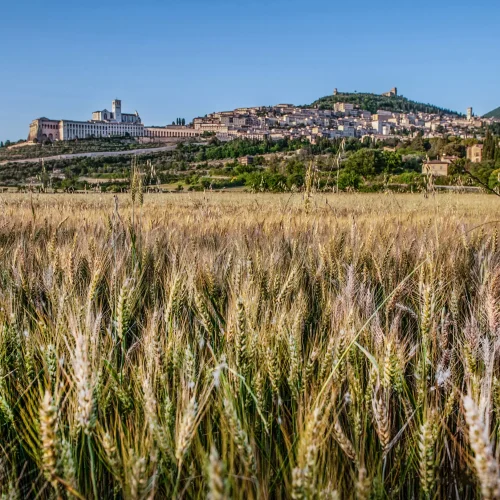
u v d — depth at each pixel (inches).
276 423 78.0
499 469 42.8
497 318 101.0
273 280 127.7
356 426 70.0
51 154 5920.3
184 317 110.2
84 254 161.6
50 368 78.8
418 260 157.8
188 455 65.6
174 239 209.5
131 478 54.2
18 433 71.8
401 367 81.4
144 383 67.8
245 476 55.9
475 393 71.9
